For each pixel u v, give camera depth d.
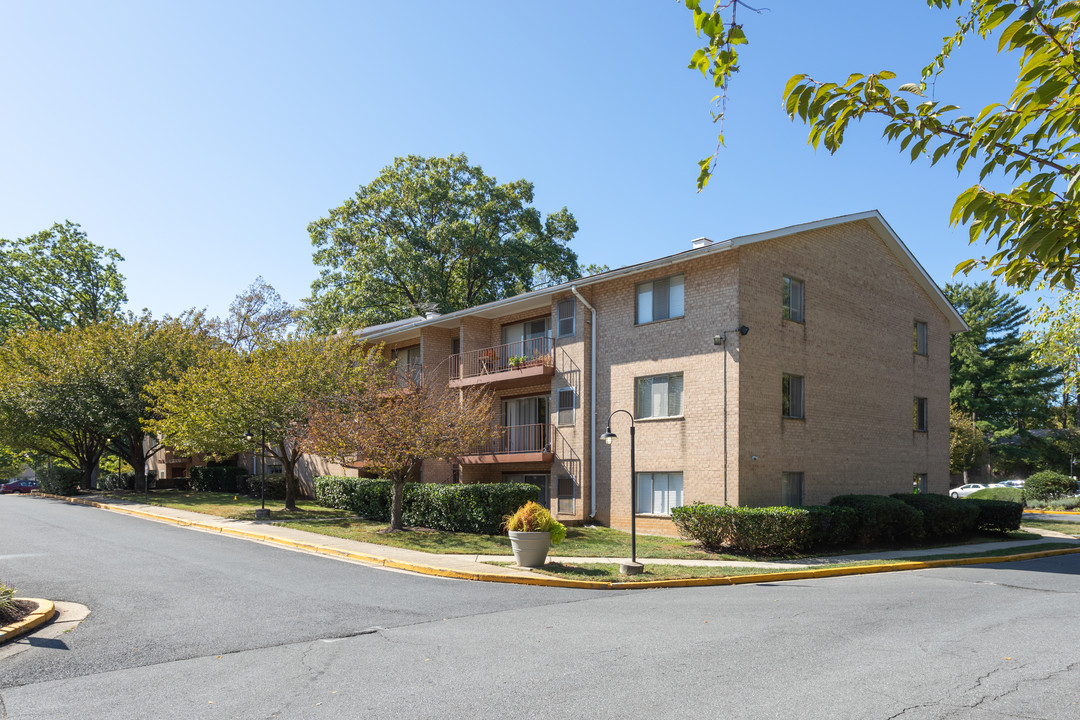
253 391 24.61
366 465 21.41
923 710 6.37
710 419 20.67
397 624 10.02
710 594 13.05
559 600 12.16
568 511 24.16
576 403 24.33
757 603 11.91
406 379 27.33
